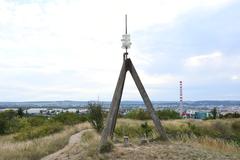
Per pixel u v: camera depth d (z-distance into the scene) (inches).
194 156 385.1
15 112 2333.9
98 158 395.5
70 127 1581.0
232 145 552.4
